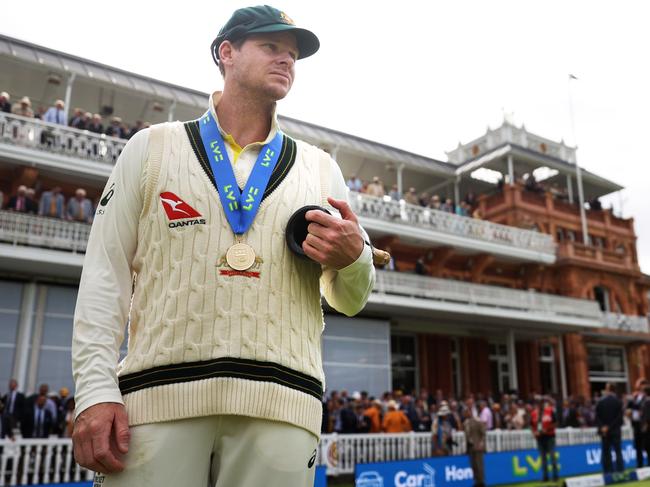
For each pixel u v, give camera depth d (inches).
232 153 63.1
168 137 62.2
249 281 55.4
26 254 584.7
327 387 786.2
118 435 50.8
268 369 53.5
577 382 1126.4
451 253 1006.4
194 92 900.6
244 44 64.8
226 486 52.4
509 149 1217.4
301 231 60.9
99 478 54.5
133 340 57.1
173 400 52.1
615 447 471.8
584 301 1069.1
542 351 1177.4
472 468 458.3
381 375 844.0
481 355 1056.8
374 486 404.2
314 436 57.6
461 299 909.2
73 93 830.5
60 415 482.0
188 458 51.9
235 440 52.9
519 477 521.3
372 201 910.4
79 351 54.2
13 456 371.6
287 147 66.5
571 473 577.6
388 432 554.6
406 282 863.7
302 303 58.7
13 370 607.8
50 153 655.8
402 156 1160.2
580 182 1284.4
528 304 983.6
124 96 845.2
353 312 67.7
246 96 64.5
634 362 1235.2
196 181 59.1
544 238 1146.0
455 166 1272.1
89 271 58.3
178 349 53.3
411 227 940.0
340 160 1101.7
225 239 56.7
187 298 54.6
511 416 709.9
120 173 61.4
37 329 628.4
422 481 434.6
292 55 66.0
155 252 57.4
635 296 1284.4
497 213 1221.1
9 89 808.9
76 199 656.4
